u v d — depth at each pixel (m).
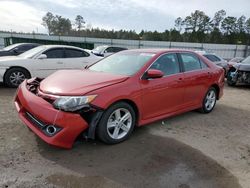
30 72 7.50
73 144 3.46
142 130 4.30
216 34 75.19
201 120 5.16
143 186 2.71
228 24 79.25
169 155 3.45
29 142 3.55
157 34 74.62
